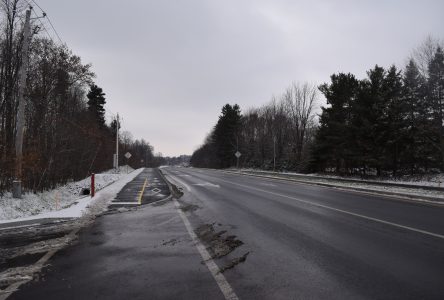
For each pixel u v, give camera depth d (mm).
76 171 32094
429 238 8227
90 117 38812
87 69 26859
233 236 8539
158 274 5730
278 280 5438
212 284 5270
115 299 4715
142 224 10297
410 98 35250
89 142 35719
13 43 21234
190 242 7996
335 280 5426
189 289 5062
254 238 8305
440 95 35625
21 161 15023
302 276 5617
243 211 12672
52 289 5090
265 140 76750
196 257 6754
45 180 20859
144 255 6898
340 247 7422
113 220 11008
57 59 24359
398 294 4867
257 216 11523
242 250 7234
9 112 19875
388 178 32938
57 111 24625
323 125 43812
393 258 6598
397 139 32844
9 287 5180
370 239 8141
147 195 18562
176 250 7281
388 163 34594
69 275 5699
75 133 29562
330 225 9875
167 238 8414
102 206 14125
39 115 22078
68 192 21938
